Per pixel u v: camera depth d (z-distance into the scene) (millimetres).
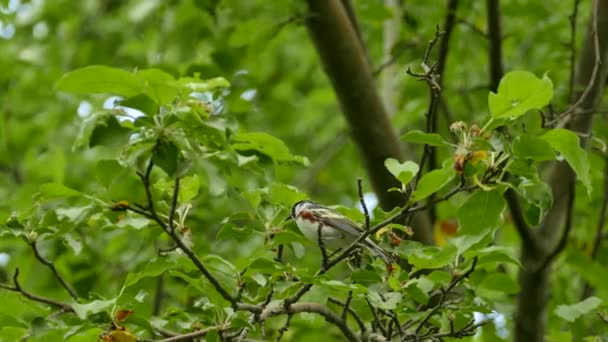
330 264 8133
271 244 8836
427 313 8734
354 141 13250
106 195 8586
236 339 8812
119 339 8328
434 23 14648
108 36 21781
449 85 17344
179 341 8492
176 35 18250
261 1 17906
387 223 7715
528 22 17891
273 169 8984
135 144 7207
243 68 18469
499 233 16453
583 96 10562
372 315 9516
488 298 9898
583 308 9711
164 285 15656
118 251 15562
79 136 7312
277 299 8500
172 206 7547
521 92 7105
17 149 19594
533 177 7445
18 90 20328
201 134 7309
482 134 7387
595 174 13477
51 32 22141
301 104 21891
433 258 8062
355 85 13078
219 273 8406
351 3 14273
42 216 8758
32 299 9062
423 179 7406
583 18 17312
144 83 7082
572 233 15625
